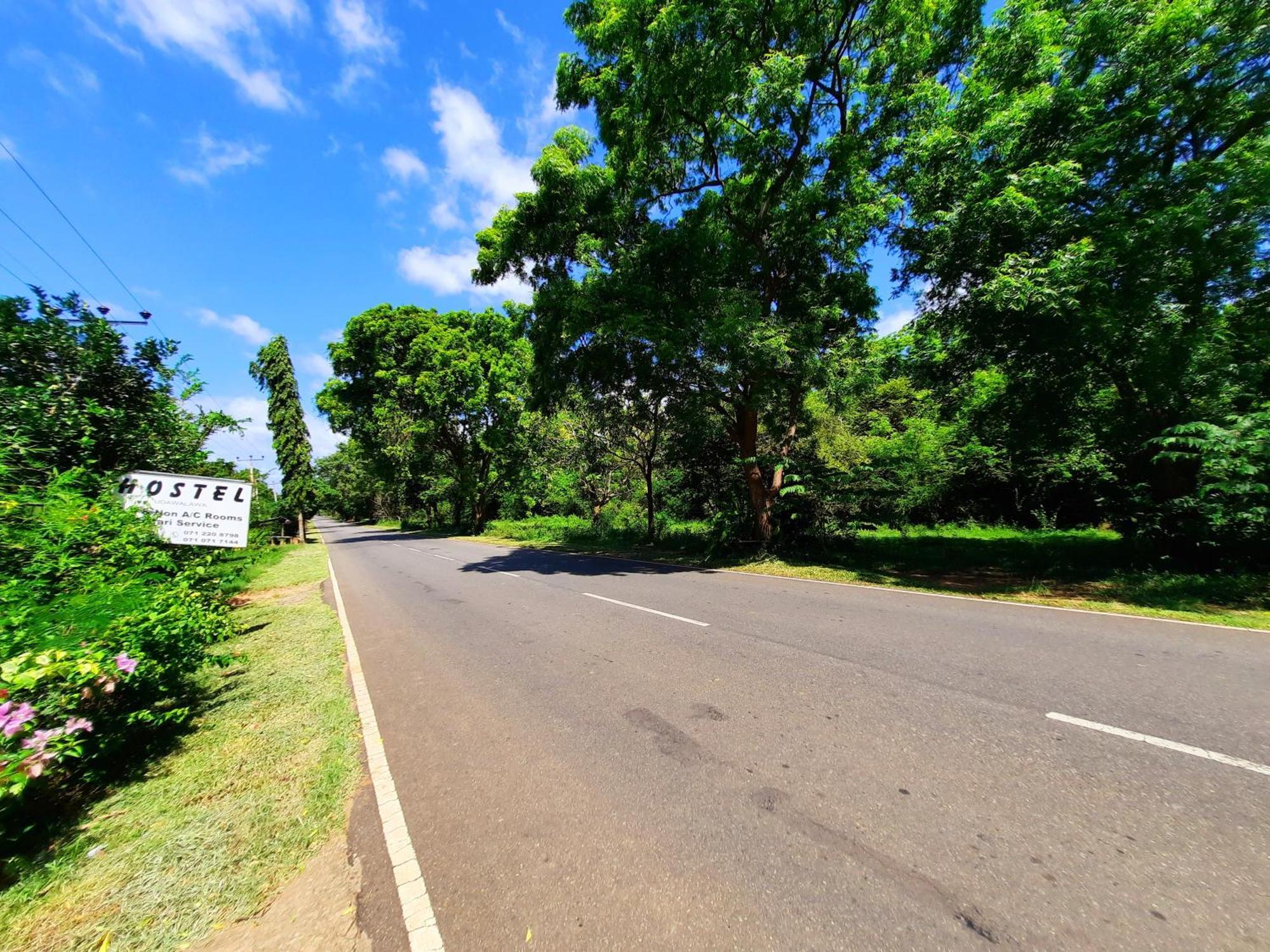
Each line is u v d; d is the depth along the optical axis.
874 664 5.47
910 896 2.38
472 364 30.56
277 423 37.19
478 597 10.83
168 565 5.84
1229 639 5.93
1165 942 2.07
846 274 13.91
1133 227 8.76
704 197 12.98
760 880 2.52
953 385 12.57
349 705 4.97
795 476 14.05
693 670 5.56
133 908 2.52
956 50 12.08
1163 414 9.56
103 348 6.84
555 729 4.31
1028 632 6.54
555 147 13.08
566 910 2.40
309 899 2.55
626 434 19.05
